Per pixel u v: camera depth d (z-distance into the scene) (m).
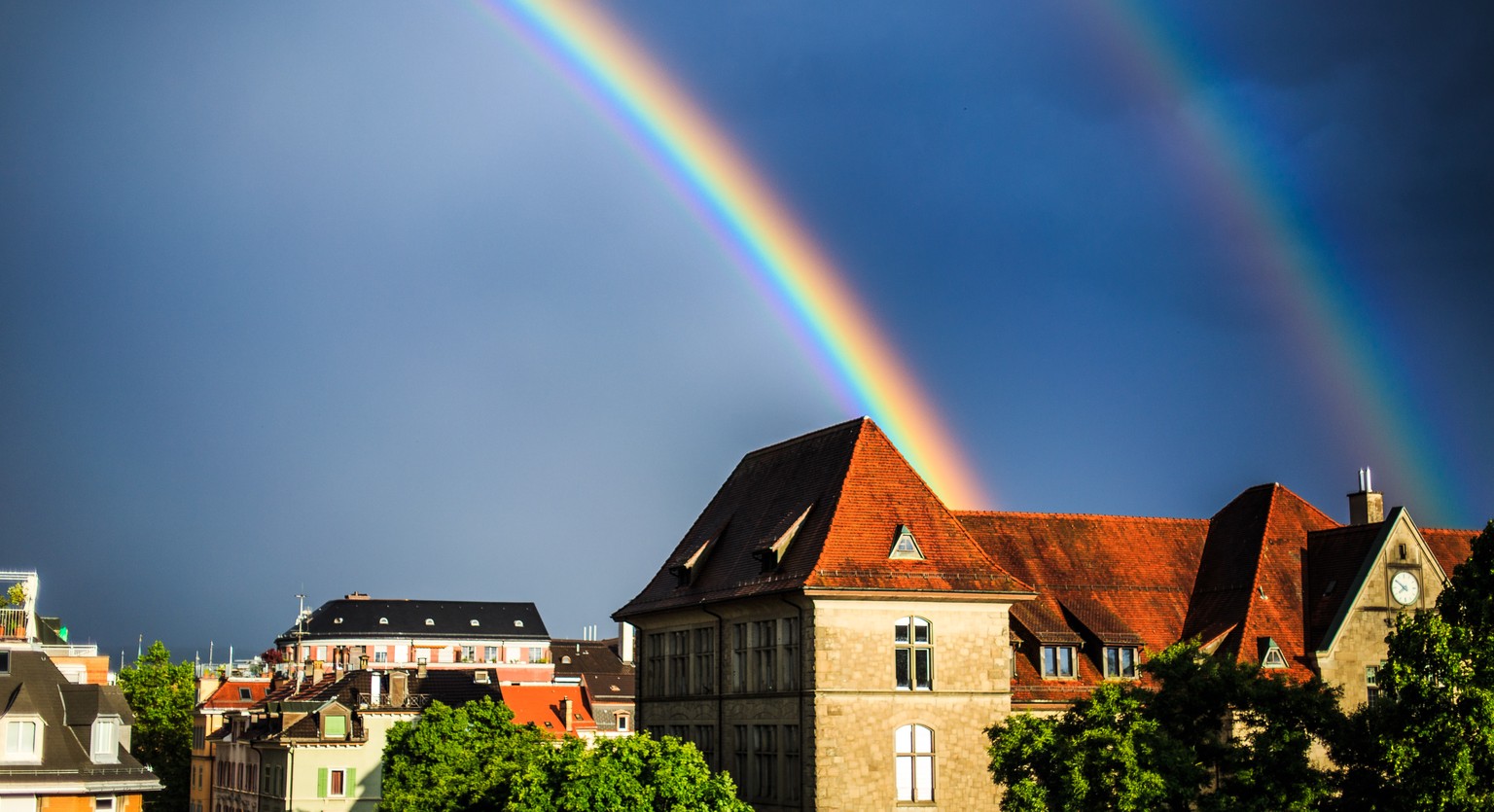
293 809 114.62
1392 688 53.44
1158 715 58.16
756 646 76.12
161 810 170.88
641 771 58.69
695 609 81.62
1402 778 52.00
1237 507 90.44
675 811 57.09
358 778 116.56
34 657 75.12
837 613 70.50
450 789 78.31
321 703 120.31
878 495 75.06
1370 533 83.38
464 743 93.44
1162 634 84.00
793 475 82.19
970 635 72.69
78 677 92.19
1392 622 81.62
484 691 123.06
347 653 191.12
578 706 149.38
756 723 75.25
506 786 70.94
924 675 71.75
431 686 123.38
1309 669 80.69
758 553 76.00
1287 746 55.72
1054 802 55.84
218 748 152.38
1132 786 53.34
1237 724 70.25
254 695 165.00
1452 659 51.91
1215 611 84.44
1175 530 90.69
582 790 57.06
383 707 118.25
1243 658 80.06
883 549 72.62
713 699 80.12
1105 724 56.59
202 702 165.75
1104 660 80.00
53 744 72.12
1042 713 76.25
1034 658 79.00
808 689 70.12
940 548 73.88
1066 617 82.69
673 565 88.19
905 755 70.69
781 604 73.44
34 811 70.12
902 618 71.62
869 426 78.06
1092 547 87.56
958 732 71.69
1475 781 50.38
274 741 118.38
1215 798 54.50
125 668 181.62
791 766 71.62
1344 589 82.25
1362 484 90.00
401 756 94.31
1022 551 85.69
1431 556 83.31
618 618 91.31
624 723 174.00
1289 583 84.56
